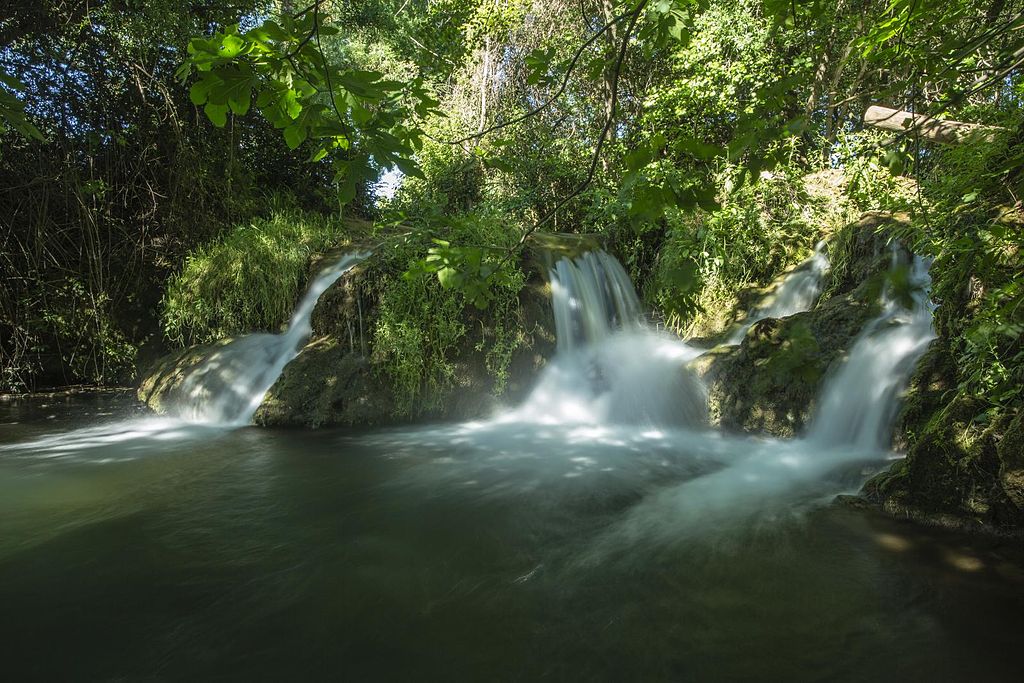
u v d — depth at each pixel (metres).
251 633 2.61
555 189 11.14
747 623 2.61
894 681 2.20
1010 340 3.43
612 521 3.81
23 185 8.40
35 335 8.76
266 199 11.66
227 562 3.28
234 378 7.24
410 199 11.13
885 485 3.83
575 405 6.82
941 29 2.36
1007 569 2.98
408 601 2.86
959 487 3.47
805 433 5.35
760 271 7.93
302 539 3.58
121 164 9.36
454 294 6.86
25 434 6.28
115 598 2.90
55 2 8.50
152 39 9.16
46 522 3.86
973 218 3.57
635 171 1.52
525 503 4.16
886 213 6.49
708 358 6.32
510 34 11.63
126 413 7.33
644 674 2.29
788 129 1.36
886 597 2.77
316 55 1.51
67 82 8.79
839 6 7.14
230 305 8.43
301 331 7.87
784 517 3.75
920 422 4.44
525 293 7.31
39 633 2.62
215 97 1.50
